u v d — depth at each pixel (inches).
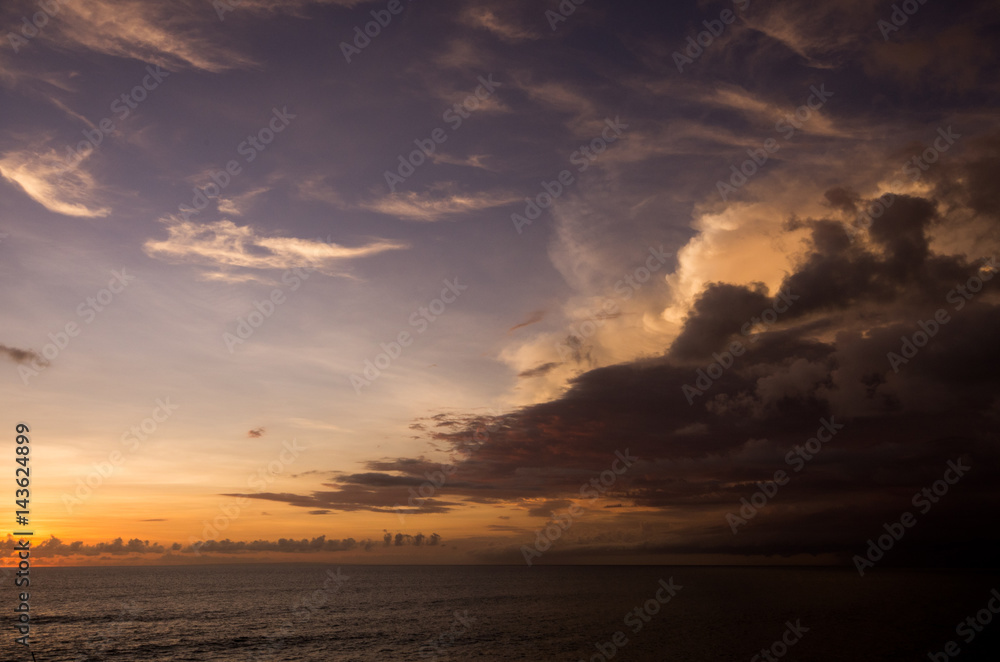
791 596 4463.6
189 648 2374.5
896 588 5280.5
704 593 4980.3
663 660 1955.0
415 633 2691.9
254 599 4667.8
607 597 4677.7
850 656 1969.7
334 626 2960.1
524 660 2006.6
